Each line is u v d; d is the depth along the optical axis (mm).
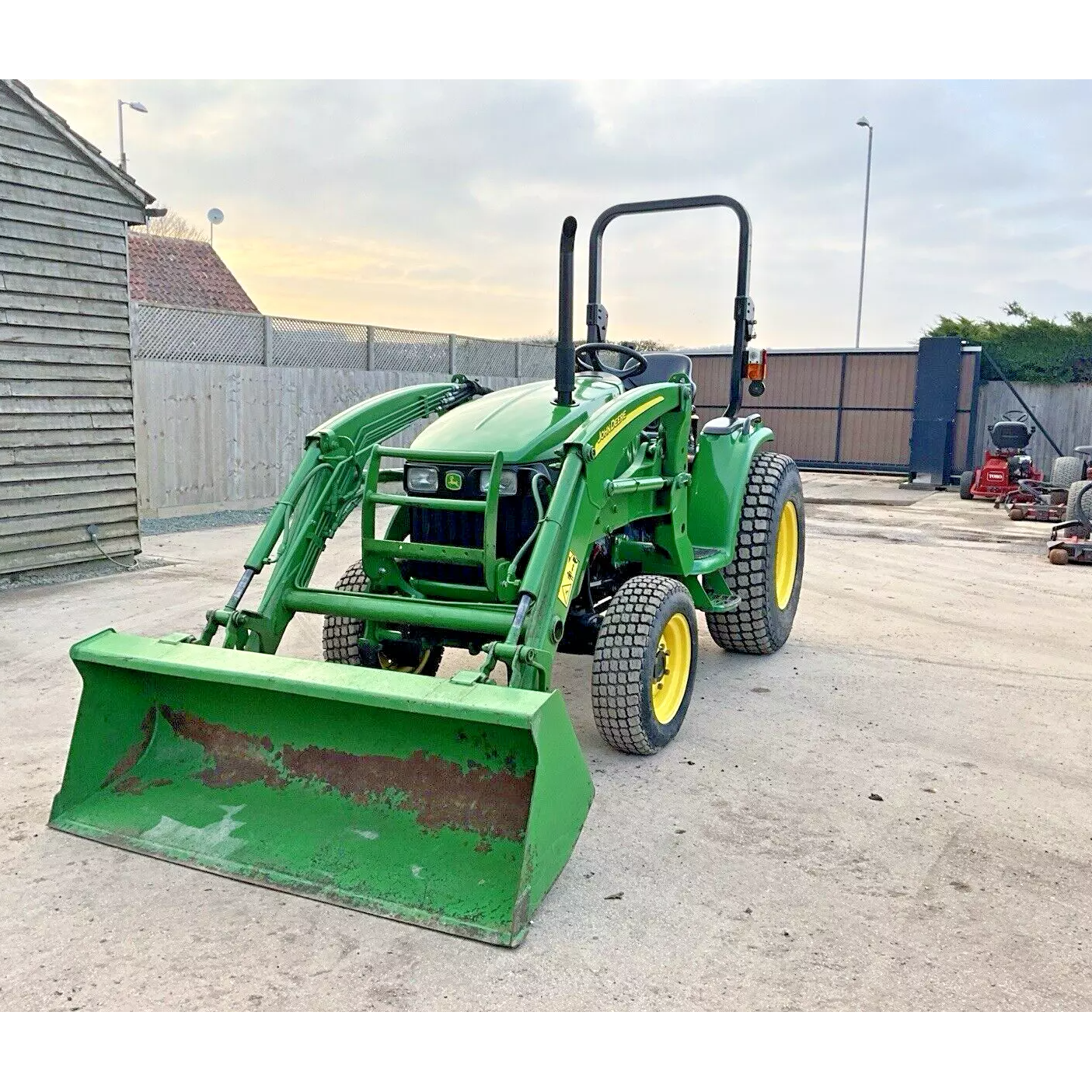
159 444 10414
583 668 5516
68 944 2658
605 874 3094
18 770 3816
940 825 3475
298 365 12242
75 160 7391
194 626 6008
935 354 15789
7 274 6980
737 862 3180
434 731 3041
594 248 5254
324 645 4465
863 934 2762
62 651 5480
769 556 5328
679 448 4508
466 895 2807
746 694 4949
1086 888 3047
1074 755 4148
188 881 2996
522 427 3957
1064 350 16406
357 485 4281
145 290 21297
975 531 10852
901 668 5441
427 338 14156
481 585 3938
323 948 2660
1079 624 6477
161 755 3461
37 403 7277
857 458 18312
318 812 3148
